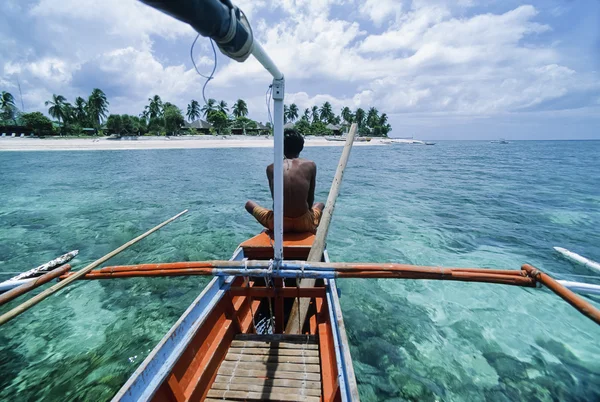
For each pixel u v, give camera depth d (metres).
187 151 39.56
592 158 38.66
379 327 4.07
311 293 2.73
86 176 17.98
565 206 10.77
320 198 12.15
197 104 74.31
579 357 3.56
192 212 9.78
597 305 4.57
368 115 107.75
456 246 6.84
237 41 1.36
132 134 55.69
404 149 61.16
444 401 3.05
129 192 13.19
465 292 4.82
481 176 19.31
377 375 3.35
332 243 6.96
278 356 2.53
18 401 3.06
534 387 3.20
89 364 3.51
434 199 11.91
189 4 0.97
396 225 8.34
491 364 3.48
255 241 3.60
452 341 3.83
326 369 2.26
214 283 2.59
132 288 4.98
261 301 3.66
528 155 45.72
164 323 4.18
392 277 2.30
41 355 3.62
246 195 12.56
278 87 1.96
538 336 3.90
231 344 2.65
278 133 2.04
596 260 6.18
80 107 64.56
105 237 7.51
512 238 7.34
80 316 4.32
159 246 6.83
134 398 1.62
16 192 13.23
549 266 5.88
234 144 50.75
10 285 3.41
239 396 2.20
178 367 2.01
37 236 7.61
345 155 4.74
